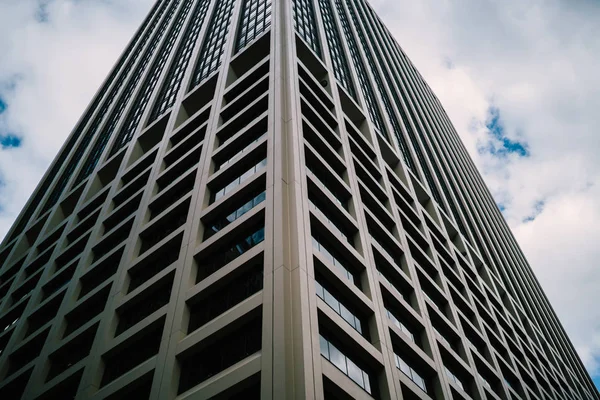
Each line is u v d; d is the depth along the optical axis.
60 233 51.88
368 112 60.81
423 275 42.47
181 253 31.28
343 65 64.19
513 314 72.25
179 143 44.38
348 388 22.69
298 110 37.94
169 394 23.31
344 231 34.28
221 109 43.91
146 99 66.81
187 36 74.44
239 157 35.00
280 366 20.44
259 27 54.62
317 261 26.62
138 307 32.31
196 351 24.95
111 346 29.78
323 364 21.86
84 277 39.88
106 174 56.81
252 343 23.66
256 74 44.91
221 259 29.42
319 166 35.59
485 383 39.91
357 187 39.41
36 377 33.00
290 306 23.03
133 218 40.62
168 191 39.50
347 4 99.00
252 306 23.84
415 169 66.81
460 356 40.28
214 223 32.34
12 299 47.16
